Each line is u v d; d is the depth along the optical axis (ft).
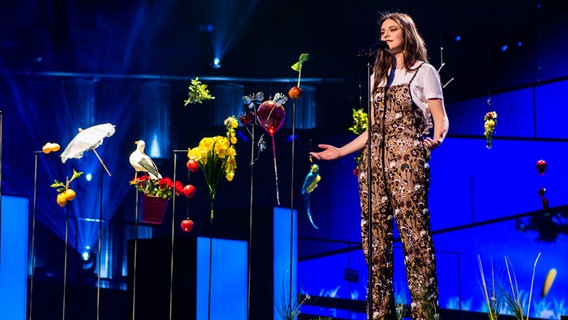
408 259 16.29
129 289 27.25
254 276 29.78
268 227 29.84
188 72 52.11
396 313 17.24
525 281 41.96
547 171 42.91
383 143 16.60
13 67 51.83
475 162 44.32
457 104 45.19
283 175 49.37
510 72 44.42
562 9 43.55
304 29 49.70
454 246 43.96
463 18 45.42
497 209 43.47
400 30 16.57
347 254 46.75
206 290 26.02
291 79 50.06
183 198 51.31
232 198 50.29
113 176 53.72
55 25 52.03
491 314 17.34
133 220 53.21
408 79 16.46
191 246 25.89
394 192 16.39
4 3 51.11
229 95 51.57
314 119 49.21
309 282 47.11
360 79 48.26
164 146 52.44
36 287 46.37
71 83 52.75
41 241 53.11
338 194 47.88
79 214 53.72
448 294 43.55
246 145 50.21
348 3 48.65
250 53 51.08
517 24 44.39
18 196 22.84
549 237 41.98
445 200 44.50
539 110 43.55
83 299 46.91
